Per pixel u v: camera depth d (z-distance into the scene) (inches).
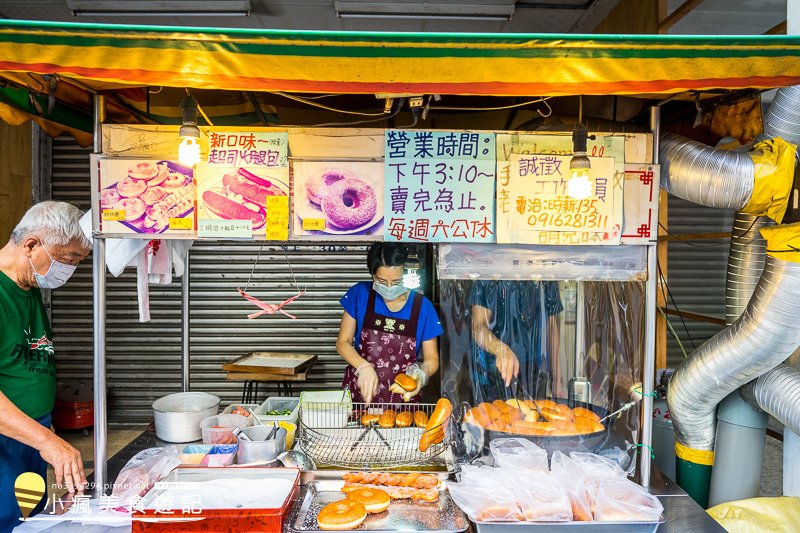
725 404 97.7
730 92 83.4
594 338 91.7
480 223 76.7
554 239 76.9
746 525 82.1
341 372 214.5
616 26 168.9
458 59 61.1
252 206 76.3
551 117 106.0
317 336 214.4
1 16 177.3
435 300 171.3
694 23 135.9
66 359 212.8
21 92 86.7
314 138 76.2
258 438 83.8
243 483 70.5
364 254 212.7
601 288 91.2
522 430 79.0
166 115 111.7
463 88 62.9
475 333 91.7
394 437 82.7
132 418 213.9
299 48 60.4
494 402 84.5
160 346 213.3
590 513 67.7
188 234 76.6
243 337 213.8
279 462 81.0
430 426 78.1
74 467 74.9
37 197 202.1
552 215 76.6
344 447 81.7
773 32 109.0
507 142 76.4
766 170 77.4
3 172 177.9
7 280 85.2
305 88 63.2
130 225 76.5
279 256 212.1
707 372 88.6
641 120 103.9
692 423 96.0
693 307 185.9
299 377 180.4
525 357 92.5
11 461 85.9
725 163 78.5
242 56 60.8
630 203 77.8
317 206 76.5
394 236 76.9
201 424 89.8
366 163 76.5
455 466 80.0
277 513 62.2
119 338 212.7
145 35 59.6
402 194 76.4
